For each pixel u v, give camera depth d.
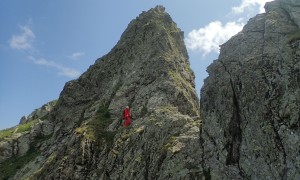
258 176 38.03
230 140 42.91
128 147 64.00
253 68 42.88
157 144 58.41
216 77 47.22
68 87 109.56
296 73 38.31
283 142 36.53
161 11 119.94
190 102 80.25
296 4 49.16
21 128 120.81
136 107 80.06
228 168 42.03
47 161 76.88
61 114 104.81
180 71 92.88
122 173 59.44
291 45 41.12
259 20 49.91
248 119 41.03
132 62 100.56
